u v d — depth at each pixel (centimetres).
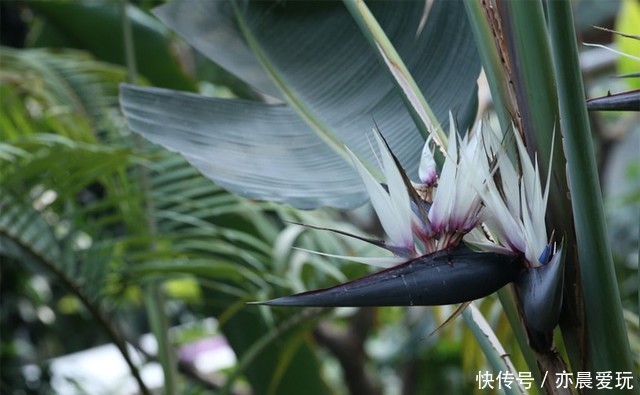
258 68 253
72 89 403
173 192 365
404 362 680
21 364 647
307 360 418
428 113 188
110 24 473
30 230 320
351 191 216
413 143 225
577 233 176
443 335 373
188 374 659
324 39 255
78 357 765
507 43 182
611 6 580
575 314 178
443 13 241
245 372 420
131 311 723
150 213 355
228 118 235
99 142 391
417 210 172
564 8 171
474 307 205
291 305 163
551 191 178
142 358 458
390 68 190
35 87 390
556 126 178
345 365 598
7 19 649
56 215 337
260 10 261
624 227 619
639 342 286
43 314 712
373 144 229
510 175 172
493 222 171
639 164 743
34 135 321
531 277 170
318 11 258
